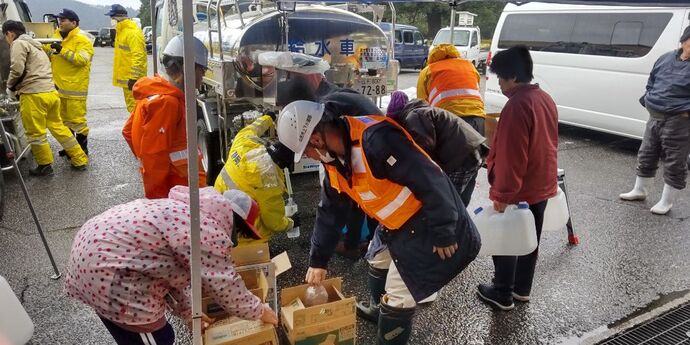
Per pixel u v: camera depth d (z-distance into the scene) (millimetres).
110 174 5879
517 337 2947
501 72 2785
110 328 1982
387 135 1951
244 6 5797
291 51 4758
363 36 5059
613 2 3170
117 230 1834
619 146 7973
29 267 3672
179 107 3229
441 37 18266
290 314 2416
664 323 3098
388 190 2033
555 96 8320
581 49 7855
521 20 8859
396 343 2379
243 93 4578
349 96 2596
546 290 3490
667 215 4961
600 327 3057
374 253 2752
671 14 6680
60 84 6133
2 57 5680
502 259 3102
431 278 2152
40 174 5805
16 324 1914
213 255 1858
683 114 4637
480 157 3248
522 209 2971
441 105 3861
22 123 5945
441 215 1968
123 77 7160
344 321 2365
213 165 5207
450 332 2988
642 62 6992
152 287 1897
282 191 3592
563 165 6852
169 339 2084
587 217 4895
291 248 4051
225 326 2205
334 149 2025
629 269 3811
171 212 1890
